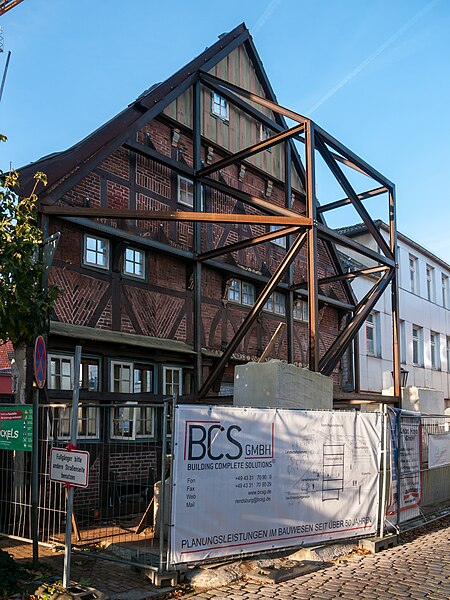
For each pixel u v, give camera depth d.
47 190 10.12
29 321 7.60
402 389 15.84
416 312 25.48
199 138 13.69
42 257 7.91
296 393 9.66
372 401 14.00
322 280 16.09
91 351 10.62
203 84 14.12
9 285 7.27
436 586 6.55
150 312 12.02
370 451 8.51
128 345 11.08
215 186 13.33
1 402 9.41
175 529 6.48
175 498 6.51
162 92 12.89
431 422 12.20
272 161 16.36
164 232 12.60
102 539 8.00
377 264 22.58
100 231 11.03
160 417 11.89
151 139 12.72
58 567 6.75
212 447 6.82
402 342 24.19
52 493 8.91
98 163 11.09
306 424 7.75
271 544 7.25
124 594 6.04
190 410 6.70
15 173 7.90
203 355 12.83
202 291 13.47
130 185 12.05
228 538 6.88
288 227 11.85
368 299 14.34
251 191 15.60
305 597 6.13
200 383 12.62
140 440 11.38
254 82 16.28
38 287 7.81
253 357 14.53
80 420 10.42
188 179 13.53
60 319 10.25
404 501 9.48
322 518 7.81
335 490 8.00
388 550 8.26
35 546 6.62
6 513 8.66
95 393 10.60
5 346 16.98
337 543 8.05
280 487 7.40
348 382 18.66
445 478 12.26
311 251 10.83
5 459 8.89
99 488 10.13
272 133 16.61
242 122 15.51
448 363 28.64
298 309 16.73
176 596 6.11
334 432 8.06
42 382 6.63
